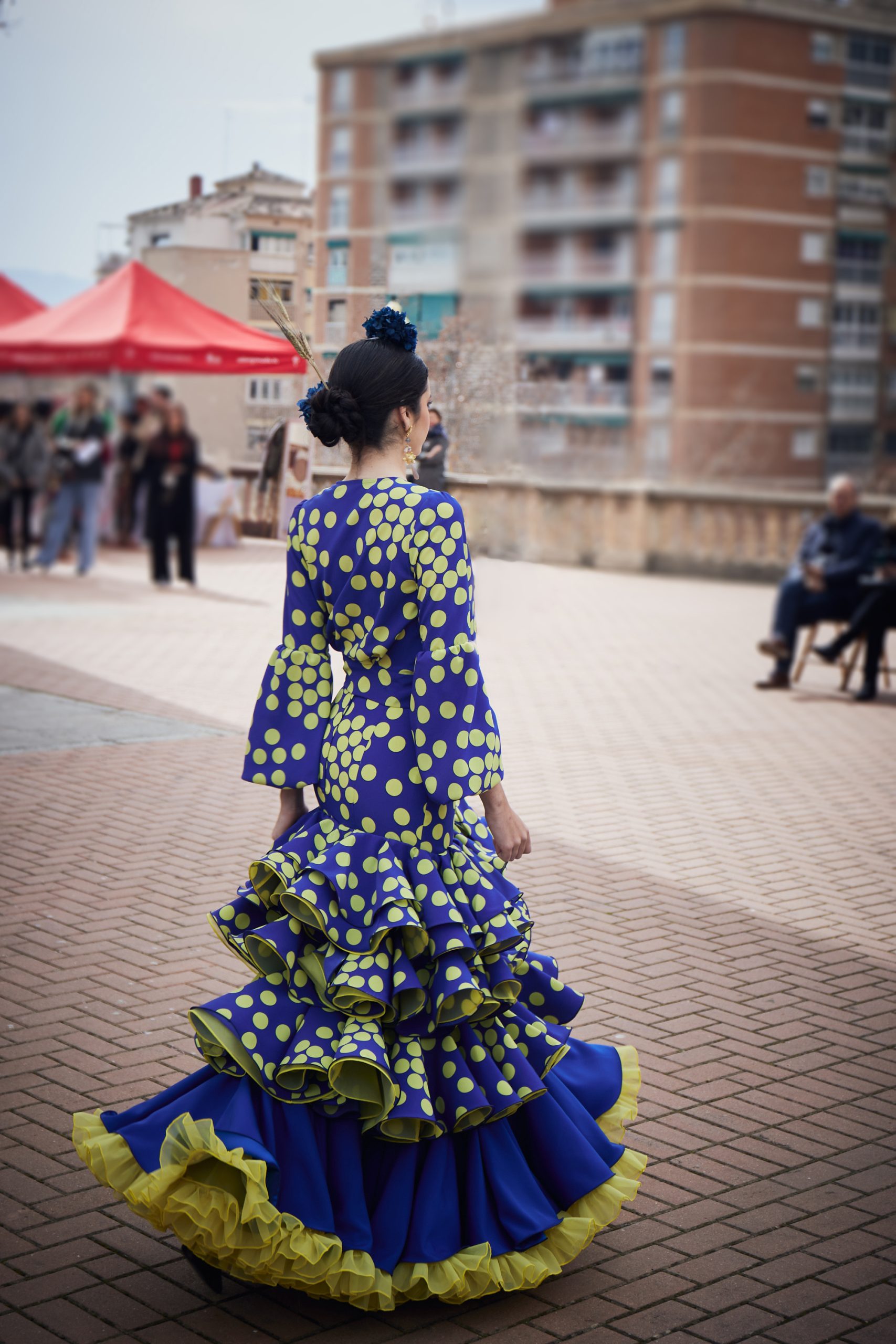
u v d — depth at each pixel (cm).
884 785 712
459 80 7400
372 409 275
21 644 1045
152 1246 285
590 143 7481
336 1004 257
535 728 834
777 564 1816
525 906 287
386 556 268
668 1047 386
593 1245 290
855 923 497
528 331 7656
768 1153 328
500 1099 265
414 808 269
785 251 7475
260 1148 247
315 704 280
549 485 1875
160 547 1398
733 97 7288
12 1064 360
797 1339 258
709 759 761
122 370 1421
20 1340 253
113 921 471
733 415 6575
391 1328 261
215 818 604
